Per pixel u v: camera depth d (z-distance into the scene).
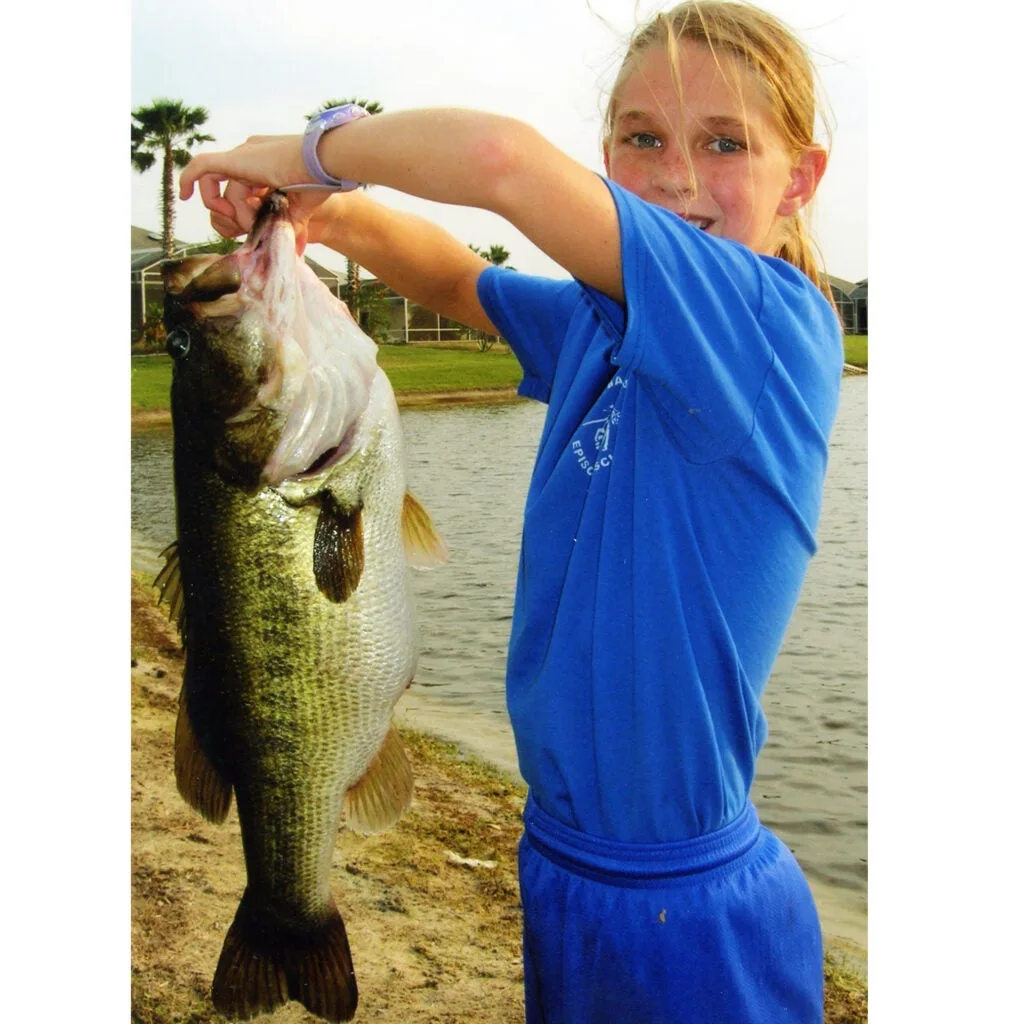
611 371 1.84
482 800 4.26
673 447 1.65
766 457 1.58
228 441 1.78
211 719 1.92
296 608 1.83
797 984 1.80
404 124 1.44
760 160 1.86
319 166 1.57
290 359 1.73
